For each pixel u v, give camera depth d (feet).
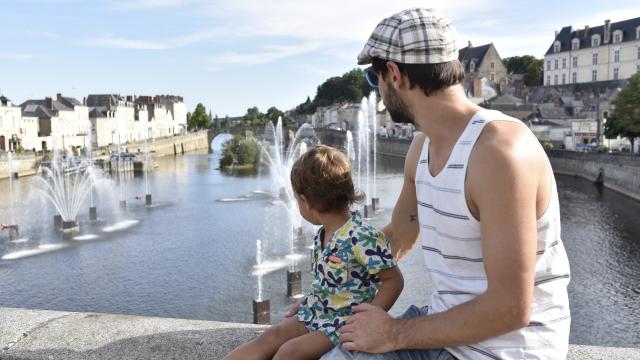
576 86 338.13
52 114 328.70
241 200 159.74
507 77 411.75
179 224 122.93
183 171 262.06
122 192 181.57
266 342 9.62
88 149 289.53
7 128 283.38
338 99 580.30
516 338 7.22
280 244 99.96
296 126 529.04
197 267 86.48
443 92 7.43
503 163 6.65
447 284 7.61
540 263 7.16
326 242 9.55
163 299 72.90
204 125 595.06
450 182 7.23
